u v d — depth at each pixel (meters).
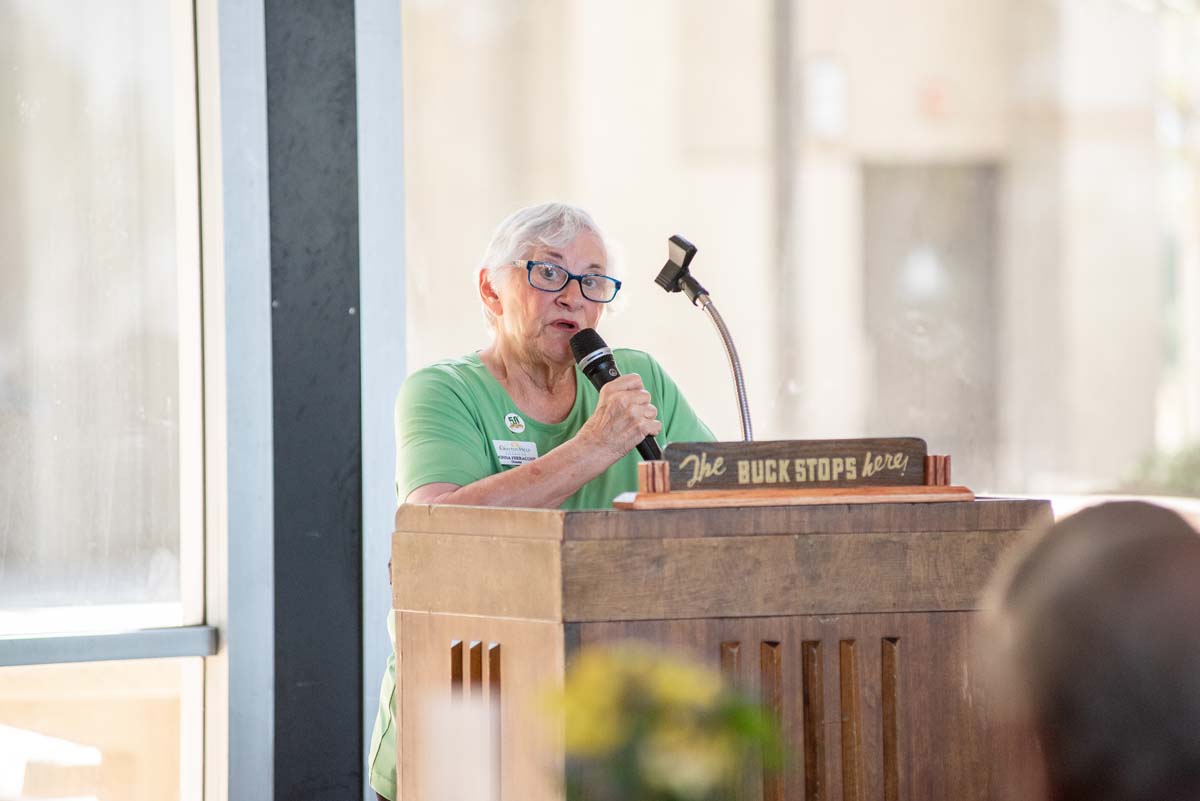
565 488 5.49
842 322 17.59
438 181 14.42
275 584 7.51
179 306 7.92
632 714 1.87
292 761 7.55
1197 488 18.30
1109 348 18.59
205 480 7.87
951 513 4.32
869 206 17.64
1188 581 1.81
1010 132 18.00
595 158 15.66
